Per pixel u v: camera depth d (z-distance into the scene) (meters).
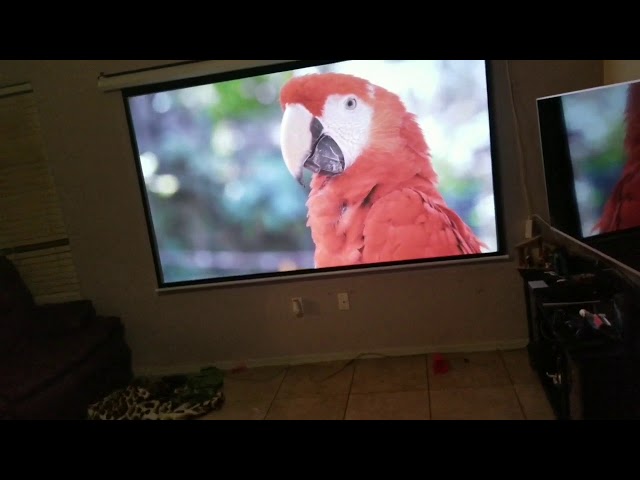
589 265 2.29
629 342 1.77
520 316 2.90
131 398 2.79
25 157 3.22
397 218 2.87
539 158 2.74
